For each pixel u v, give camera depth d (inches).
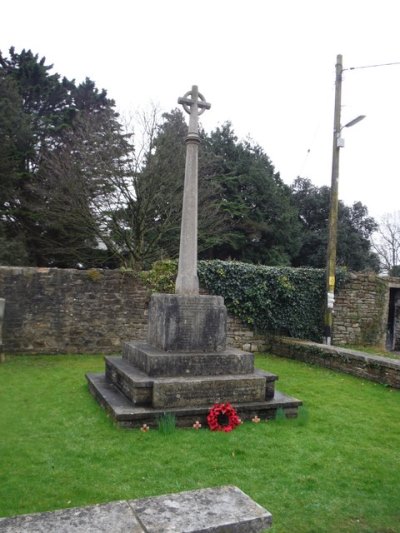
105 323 407.5
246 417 207.8
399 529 118.7
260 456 165.0
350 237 1016.2
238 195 840.3
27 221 697.0
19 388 260.2
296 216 926.4
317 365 376.2
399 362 304.0
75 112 799.7
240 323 454.0
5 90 714.2
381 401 260.4
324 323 453.1
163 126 674.2
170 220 637.3
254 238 853.8
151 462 154.6
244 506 77.5
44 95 837.2
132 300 416.2
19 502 123.9
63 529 67.8
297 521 120.4
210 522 71.6
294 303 472.7
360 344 519.8
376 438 192.1
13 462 152.1
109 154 609.3
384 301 531.5
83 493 130.3
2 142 640.4
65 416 204.5
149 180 605.0
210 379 207.8
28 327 386.6
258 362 386.9
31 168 727.7
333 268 445.4
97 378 259.9
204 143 877.2
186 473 146.7
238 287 450.9
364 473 153.9
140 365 226.8
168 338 224.1
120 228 621.6
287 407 217.3
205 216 682.2
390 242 1389.0
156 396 197.0
